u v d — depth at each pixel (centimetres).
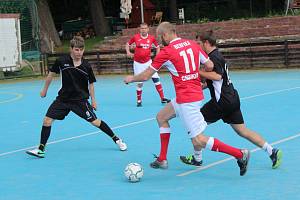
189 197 933
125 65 4312
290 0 4631
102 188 1023
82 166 1221
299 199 891
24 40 4634
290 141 1373
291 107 1986
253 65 3922
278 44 3828
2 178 1144
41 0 5650
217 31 4288
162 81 3456
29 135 1688
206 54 1052
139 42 2261
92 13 6047
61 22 7125
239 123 1090
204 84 1120
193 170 1130
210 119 1083
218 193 948
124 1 5025
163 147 1150
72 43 1284
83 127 1781
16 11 4612
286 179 1020
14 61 4297
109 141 1519
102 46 4709
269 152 1098
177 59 1031
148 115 1977
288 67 3812
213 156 1244
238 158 1045
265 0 5872
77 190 1017
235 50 3966
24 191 1030
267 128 1575
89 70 1316
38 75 4447
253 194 932
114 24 6275
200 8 6056
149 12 5416
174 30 1054
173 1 5409
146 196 954
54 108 1323
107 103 2403
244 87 2758
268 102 2156
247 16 5662
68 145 1483
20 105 2530
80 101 1328
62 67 1304
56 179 1113
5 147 1505
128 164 1165
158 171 1138
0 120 2056
